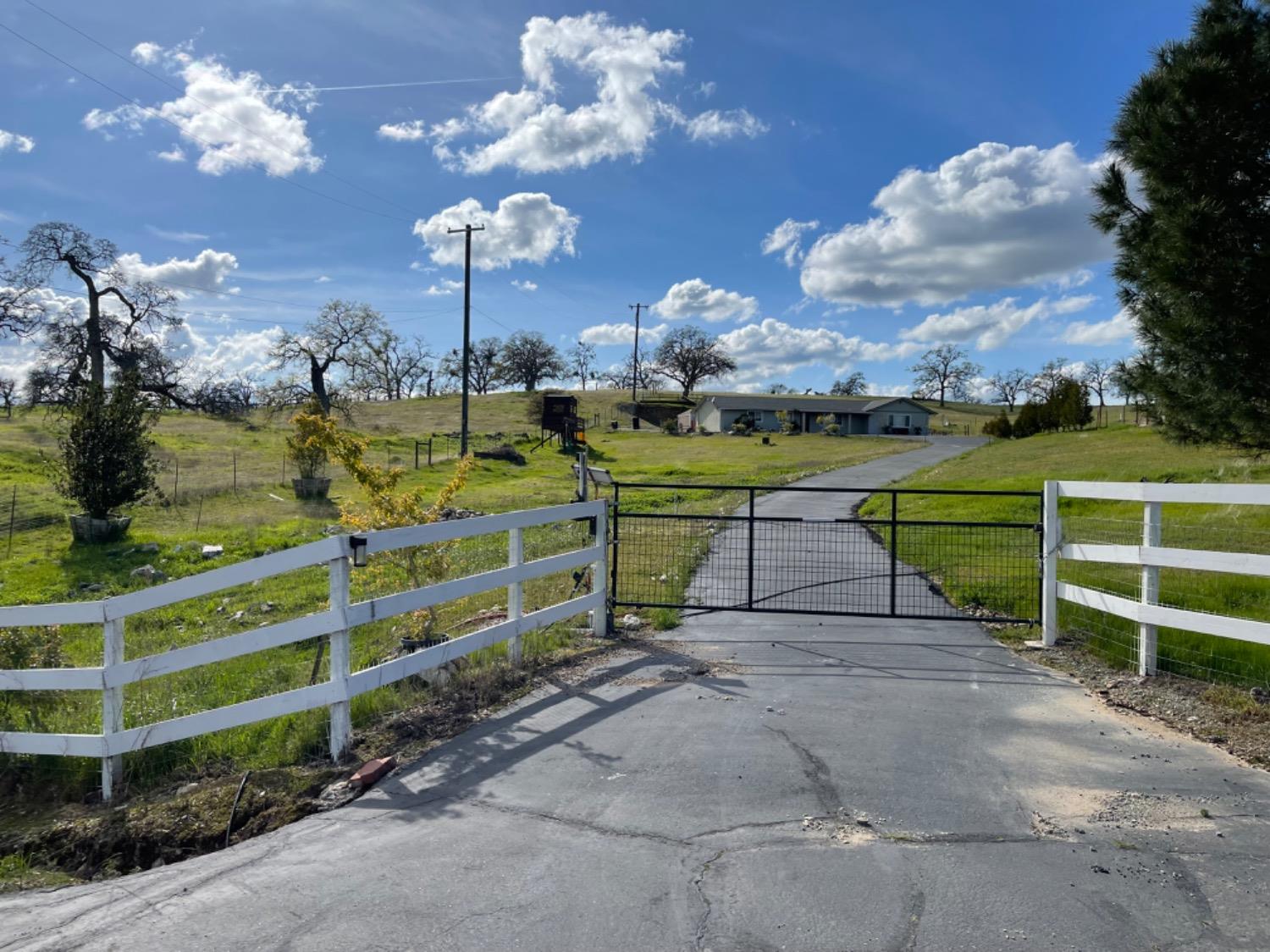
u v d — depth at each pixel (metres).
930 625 8.93
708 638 8.39
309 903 3.64
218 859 4.14
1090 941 3.26
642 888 3.70
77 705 7.59
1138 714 6.03
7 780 6.00
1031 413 59.62
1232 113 7.64
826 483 32.62
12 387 55.78
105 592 15.02
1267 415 8.10
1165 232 8.04
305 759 5.48
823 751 5.34
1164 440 10.07
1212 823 4.28
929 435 87.81
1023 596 9.80
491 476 38.44
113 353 47.34
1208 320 7.86
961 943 3.25
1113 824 4.27
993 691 6.60
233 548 19.30
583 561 8.17
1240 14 7.92
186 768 5.75
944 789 4.74
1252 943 3.24
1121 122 8.53
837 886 3.68
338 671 5.44
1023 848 4.03
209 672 8.48
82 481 20.45
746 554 14.01
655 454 56.88
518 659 7.24
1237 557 6.22
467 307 41.06
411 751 5.47
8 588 15.52
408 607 5.95
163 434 49.88
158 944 3.36
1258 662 6.68
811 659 7.59
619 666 7.36
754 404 90.38
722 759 5.21
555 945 3.26
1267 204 7.75
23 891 4.33
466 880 3.80
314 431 7.86
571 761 5.23
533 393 114.50
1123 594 9.28
